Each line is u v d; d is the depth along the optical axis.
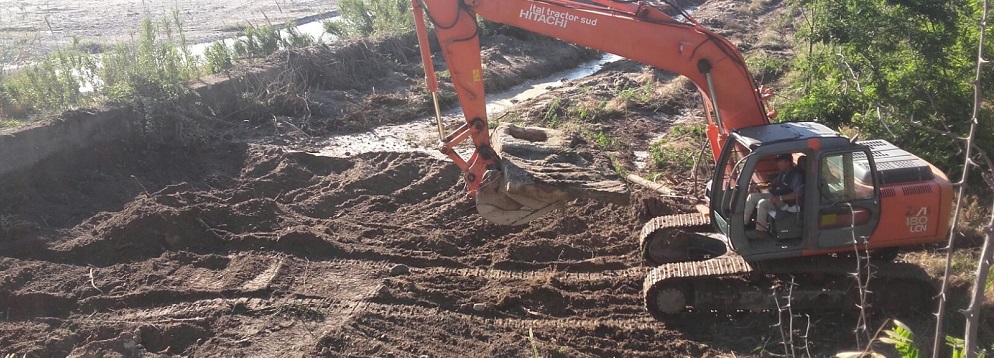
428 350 7.86
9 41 17.91
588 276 9.48
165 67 14.06
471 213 11.23
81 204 10.92
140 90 13.05
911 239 8.07
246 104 15.02
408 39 19.95
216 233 10.12
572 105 16.73
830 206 7.85
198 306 8.55
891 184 8.03
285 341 7.93
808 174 7.79
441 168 12.48
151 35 14.75
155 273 9.18
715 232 9.42
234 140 13.86
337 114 15.53
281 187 12.06
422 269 9.58
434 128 15.37
